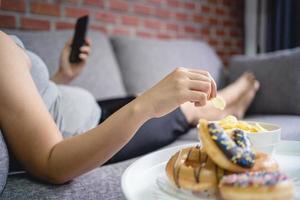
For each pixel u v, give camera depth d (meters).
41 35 1.35
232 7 2.64
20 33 1.30
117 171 0.69
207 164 0.42
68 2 1.66
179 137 1.14
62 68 1.24
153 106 0.54
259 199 0.34
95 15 1.78
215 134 0.42
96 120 0.94
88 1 1.74
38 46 1.30
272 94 1.51
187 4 2.29
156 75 1.66
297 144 0.60
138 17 2.00
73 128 0.83
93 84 1.41
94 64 1.46
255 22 2.66
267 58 1.61
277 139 0.55
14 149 0.61
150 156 0.58
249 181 0.35
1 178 0.55
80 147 0.57
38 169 0.59
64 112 0.84
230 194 0.36
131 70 1.64
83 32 1.27
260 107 1.55
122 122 0.55
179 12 2.24
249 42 2.71
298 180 0.45
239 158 0.39
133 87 1.61
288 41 2.45
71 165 0.57
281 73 1.50
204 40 2.44
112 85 1.48
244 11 2.73
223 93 1.35
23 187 0.60
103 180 0.62
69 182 0.62
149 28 2.07
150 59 1.69
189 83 0.53
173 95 0.53
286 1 2.44
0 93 0.61
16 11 1.48
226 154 0.40
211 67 1.91
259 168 0.39
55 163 0.57
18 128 0.60
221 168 0.41
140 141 0.93
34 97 0.64
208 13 2.44
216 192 0.40
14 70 0.64
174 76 0.55
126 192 0.42
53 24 1.61
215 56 2.06
